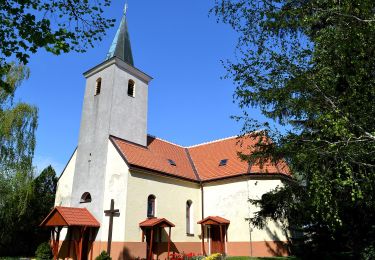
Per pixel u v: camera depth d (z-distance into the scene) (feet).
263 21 26.68
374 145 21.26
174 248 73.72
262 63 27.02
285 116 29.66
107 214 65.05
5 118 69.51
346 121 21.36
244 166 81.10
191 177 84.28
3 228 78.89
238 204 77.87
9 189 67.21
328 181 23.09
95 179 72.13
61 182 81.41
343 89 24.90
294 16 25.86
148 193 70.49
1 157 67.56
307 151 23.59
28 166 70.79
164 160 82.48
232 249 75.66
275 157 32.30
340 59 23.34
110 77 78.89
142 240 65.67
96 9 23.45
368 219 32.45
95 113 79.05
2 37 19.99
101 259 58.18
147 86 88.07
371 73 22.88
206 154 95.50
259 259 63.93
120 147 71.67
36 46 20.42
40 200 92.22
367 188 23.39
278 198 40.47
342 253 46.42
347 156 22.07
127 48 87.56
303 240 49.65
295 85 24.29
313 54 24.49
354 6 21.42
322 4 24.57
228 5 27.66
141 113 83.82
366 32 21.11
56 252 63.87
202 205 84.07
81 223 63.62
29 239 88.33
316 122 23.41
